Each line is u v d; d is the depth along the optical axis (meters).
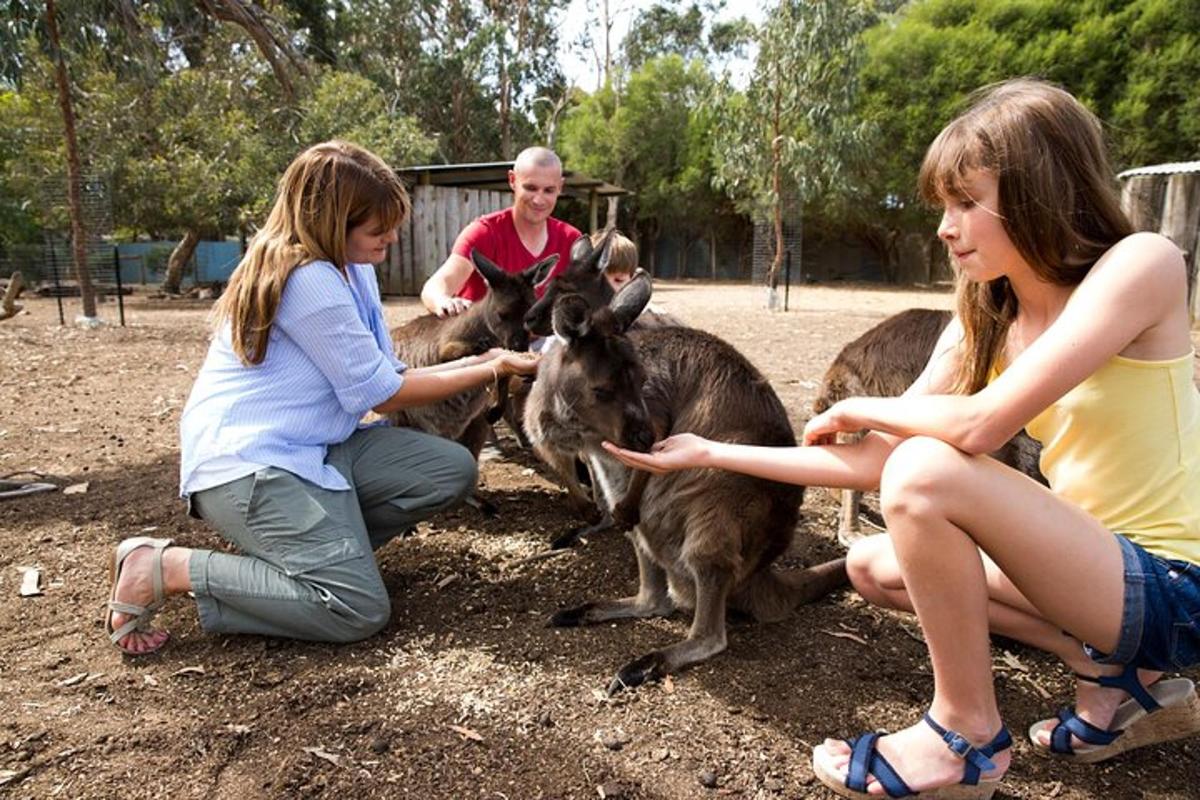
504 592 3.21
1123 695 2.18
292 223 2.72
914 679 2.63
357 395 2.76
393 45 30.34
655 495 2.82
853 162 16.33
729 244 29.56
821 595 3.11
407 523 3.11
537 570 3.42
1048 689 2.58
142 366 8.01
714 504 2.69
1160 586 1.84
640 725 2.35
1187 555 1.88
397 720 2.34
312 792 2.04
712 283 25.86
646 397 2.95
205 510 2.75
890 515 1.90
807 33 14.12
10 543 3.55
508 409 4.84
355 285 3.07
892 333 3.84
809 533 3.90
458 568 3.41
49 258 17.62
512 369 3.26
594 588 3.28
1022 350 2.14
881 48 22.31
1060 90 1.87
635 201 29.88
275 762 2.15
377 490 3.01
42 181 15.57
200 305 15.02
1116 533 1.93
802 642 2.86
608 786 2.09
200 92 17.20
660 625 2.97
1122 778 2.17
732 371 3.00
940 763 1.98
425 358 4.43
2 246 17.53
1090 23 20.06
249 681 2.53
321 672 2.59
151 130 17.28
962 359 2.30
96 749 2.19
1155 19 19.25
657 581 3.03
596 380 2.82
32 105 15.79
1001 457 3.30
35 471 4.56
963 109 2.04
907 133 22.17
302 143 17.41
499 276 4.26
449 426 4.22
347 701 2.43
